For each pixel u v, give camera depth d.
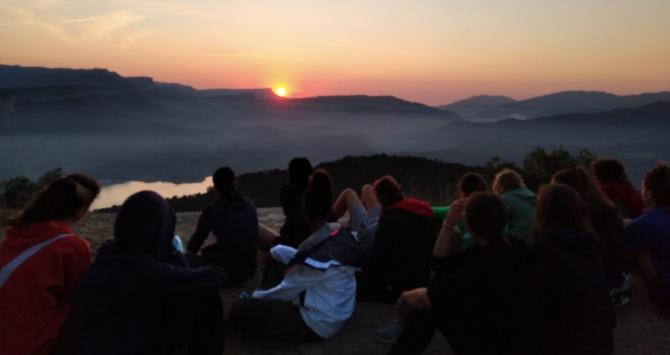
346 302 4.02
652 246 4.31
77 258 2.80
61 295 2.78
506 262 2.75
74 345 2.56
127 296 2.57
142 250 2.67
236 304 4.02
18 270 2.63
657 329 4.29
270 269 4.62
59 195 2.89
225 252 4.92
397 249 4.43
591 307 2.96
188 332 2.95
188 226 9.23
